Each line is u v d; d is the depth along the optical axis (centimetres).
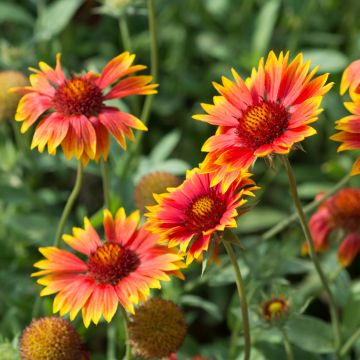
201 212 264
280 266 394
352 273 504
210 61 612
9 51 511
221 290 511
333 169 498
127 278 287
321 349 356
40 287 404
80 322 361
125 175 427
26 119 328
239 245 263
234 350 391
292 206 517
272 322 319
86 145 313
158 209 277
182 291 402
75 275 294
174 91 589
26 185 485
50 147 312
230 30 592
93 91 325
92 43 597
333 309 336
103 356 402
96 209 557
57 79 336
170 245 263
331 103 541
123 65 335
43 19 523
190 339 427
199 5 612
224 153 260
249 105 272
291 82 270
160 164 459
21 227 442
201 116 279
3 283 428
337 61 518
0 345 308
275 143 254
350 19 607
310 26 612
